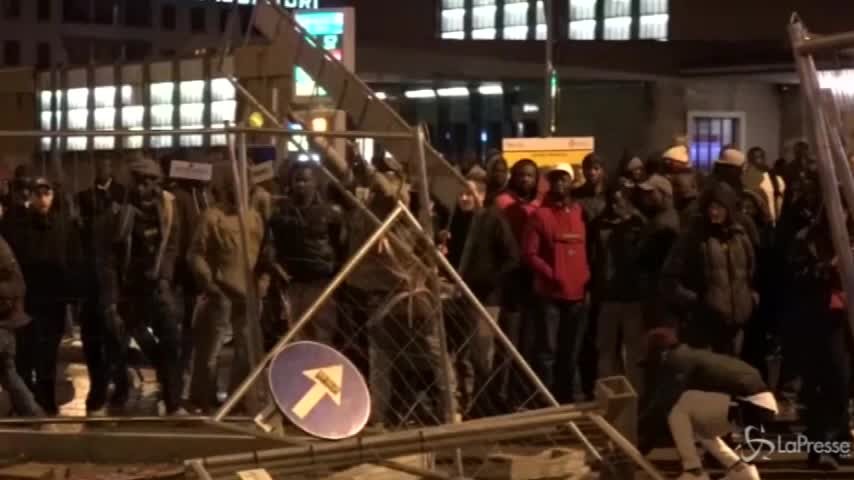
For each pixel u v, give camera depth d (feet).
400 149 27.61
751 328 33.86
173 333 32.50
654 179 34.47
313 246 29.60
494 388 29.27
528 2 224.12
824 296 29.48
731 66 128.88
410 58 132.36
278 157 32.86
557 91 123.95
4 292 31.78
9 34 203.92
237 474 16.53
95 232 33.17
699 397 27.25
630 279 33.76
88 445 22.57
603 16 191.52
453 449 20.17
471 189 27.71
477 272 33.04
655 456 29.78
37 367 33.40
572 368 33.68
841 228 14.25
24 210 33.88
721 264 30.04
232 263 31.01
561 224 33.45
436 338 25.31
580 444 21.57
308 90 31.91
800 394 32.24
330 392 20.79
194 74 40.45
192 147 38.27
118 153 35.76
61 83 47.80
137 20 213.25
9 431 23.20
